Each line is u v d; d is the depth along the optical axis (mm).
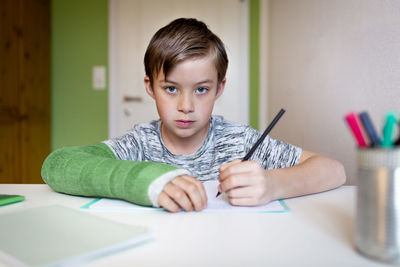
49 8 2424
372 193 306
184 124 787
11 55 2008
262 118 2330
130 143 933
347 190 673
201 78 756
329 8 1224
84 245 333
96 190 571
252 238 384
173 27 813
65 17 2455
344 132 1073
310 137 1442
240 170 548
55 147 2492
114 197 578
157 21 2430
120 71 2455
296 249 349
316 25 1369
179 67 742
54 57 2473
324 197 606
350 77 1030
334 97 1171
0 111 1923
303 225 435
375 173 303
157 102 818
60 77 2475
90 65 2463
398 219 296
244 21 2395
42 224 401
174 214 490
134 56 2447
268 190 547
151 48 828
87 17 2449
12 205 554
